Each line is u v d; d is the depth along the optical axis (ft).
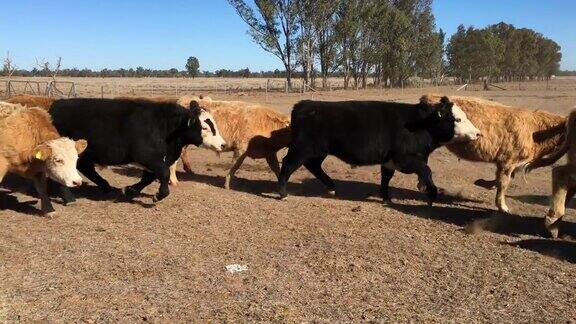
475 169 41.04
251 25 166.30
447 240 23.48
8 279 17.95
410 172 29.37
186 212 26.99
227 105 32.58
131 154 27.96
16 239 22.11
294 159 29.71
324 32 175.22
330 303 16.80
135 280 18.21
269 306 16.43
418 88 200.64
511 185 35.63
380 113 28.94
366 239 23.26
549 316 16.29
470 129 27.81
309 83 179.32
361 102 29.86
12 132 23.77
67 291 17.16
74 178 24.07
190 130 29.09
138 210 27.27
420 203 30.50
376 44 189.37
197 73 445.78
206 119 29.53
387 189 30.89
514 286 18.54
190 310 16.05
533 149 28.30
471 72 273.75
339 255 21.16
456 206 29.91
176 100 33.86
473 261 20.94
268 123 32.35
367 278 18.98
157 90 158.30
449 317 16.06
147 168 28.25
